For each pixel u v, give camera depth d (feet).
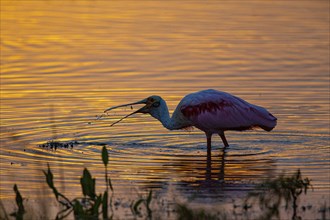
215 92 49.39
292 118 56.44
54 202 37.58
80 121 55.52
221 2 122.52
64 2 121.90
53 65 74.95
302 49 83.87
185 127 50.47
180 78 69.82
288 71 72.90
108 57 79.15
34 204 37.29
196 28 96.99
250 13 110.42
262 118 48.26
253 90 65.26
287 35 92.53
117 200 37.73
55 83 67.36
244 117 48.11
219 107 48.34
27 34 92.17
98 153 47.32
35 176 41.93
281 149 48.37
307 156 46.47
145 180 41.42
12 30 94.99
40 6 117.19
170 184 40.75
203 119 48.19
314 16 107.55
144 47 84.64
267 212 35.32
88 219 34.86
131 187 40.16
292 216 35.12
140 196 38.27
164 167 44.27
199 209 35.45
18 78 69.10
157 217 34.71
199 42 87.76
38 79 68.80
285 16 107.55
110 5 118.42
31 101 61.00
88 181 35.68
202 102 48.62
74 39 89.20
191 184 40.70
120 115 57.88
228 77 70.28
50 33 93.04
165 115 50.55
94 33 93.25
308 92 64.54
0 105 59.47
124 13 110.01
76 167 43.88
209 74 71.61
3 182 40.91
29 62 76.07
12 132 51.98
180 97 62.95
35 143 49.49
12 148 48.08
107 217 35.06
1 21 101.81
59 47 84.23
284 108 59.26
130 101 61.82
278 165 44.34
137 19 104.17
